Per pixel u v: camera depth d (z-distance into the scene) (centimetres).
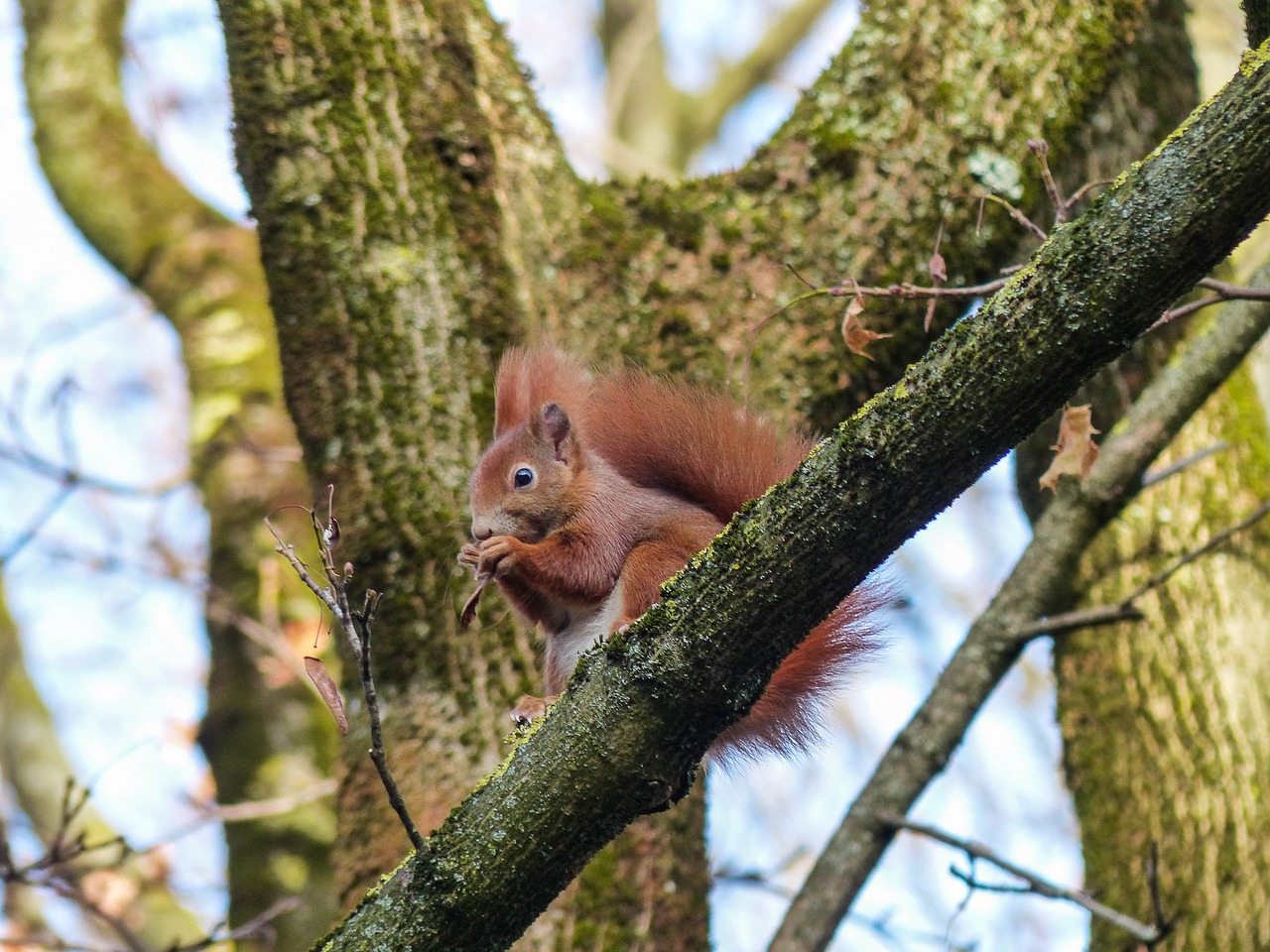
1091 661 948
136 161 1415
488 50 877
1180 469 879
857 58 884
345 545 774
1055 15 874
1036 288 457
